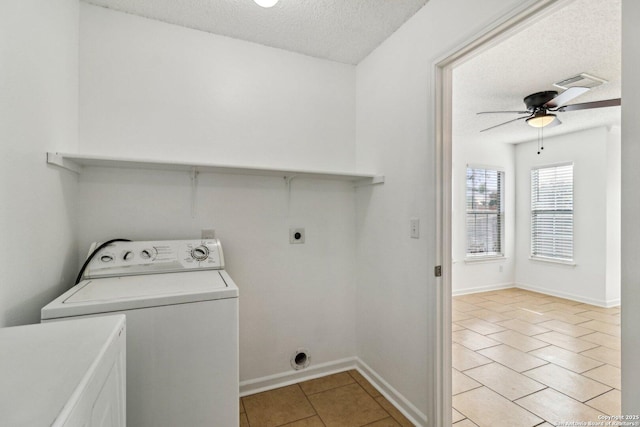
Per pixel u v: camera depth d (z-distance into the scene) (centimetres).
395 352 192
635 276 83
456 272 470
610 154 411
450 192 166
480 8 135
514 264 514
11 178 103
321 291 229
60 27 144
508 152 509
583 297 431
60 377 63
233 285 137
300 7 173
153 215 184
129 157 161
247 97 208
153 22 185
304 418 180
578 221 437
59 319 107
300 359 226
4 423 49
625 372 84
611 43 209
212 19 185
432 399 162
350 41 208
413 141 179
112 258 158
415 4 170
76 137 164
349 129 240
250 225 208
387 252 202
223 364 128
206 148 196
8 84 101
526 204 501
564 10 175
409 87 182
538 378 231
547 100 284
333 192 235
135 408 116
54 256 136
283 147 218
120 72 177
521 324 349
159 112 185
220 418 127
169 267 166
